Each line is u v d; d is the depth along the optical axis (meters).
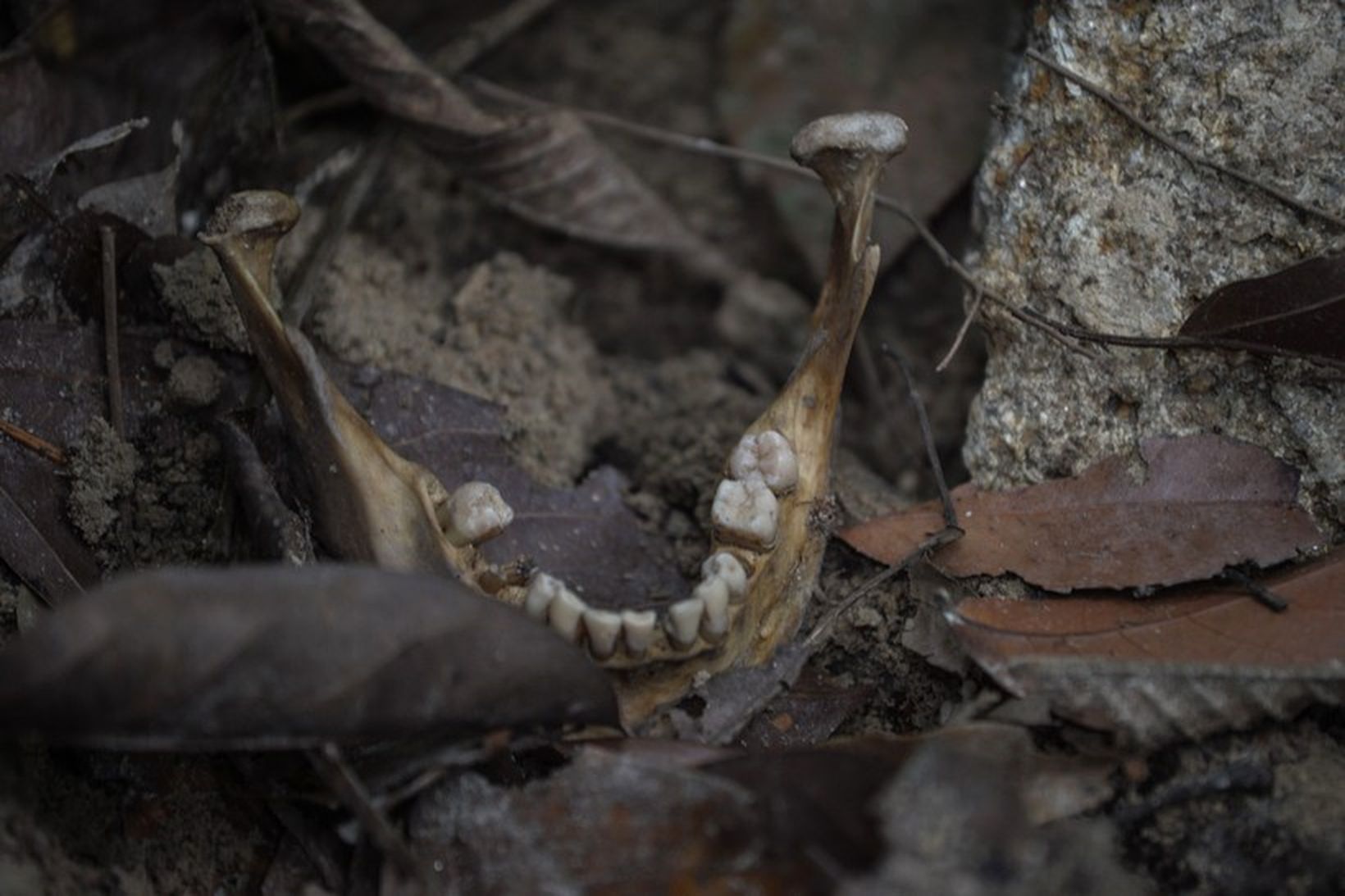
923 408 0.57
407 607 0.49
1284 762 0.52
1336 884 0.51
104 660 0.47
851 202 0.54
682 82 0.69
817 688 0.54
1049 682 0.52
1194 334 0.55
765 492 0.54
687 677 0.53
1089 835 0.51
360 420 0.54
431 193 0.65
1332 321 0.54
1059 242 0.57
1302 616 0.52
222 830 0.53
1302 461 0.55
